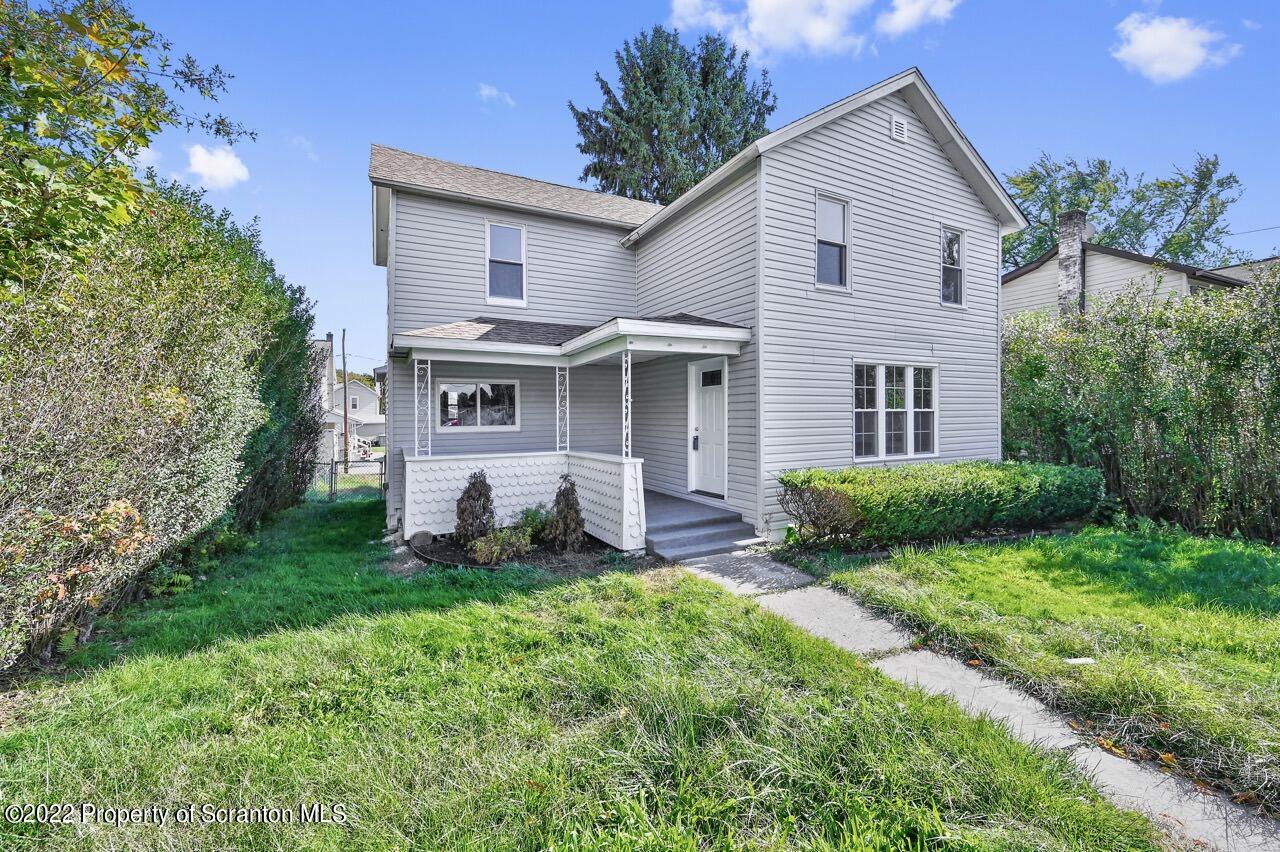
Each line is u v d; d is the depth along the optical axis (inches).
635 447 415.8
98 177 120.3
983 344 377.1
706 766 91.9
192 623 159.6
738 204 304.2
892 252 333.4
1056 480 284.7
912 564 218.1
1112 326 317.4
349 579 211.6
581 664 130.6
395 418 345.4
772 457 286.8
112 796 87.0
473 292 372.5
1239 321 261.3
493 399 376.5
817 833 80.2
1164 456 296.7
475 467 295.4
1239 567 206.7
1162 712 110.3
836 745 96.1
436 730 106.5
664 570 225.6
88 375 132.0
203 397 190.7
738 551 261.3
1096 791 91.7
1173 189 995.9
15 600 115.0
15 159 109.7
